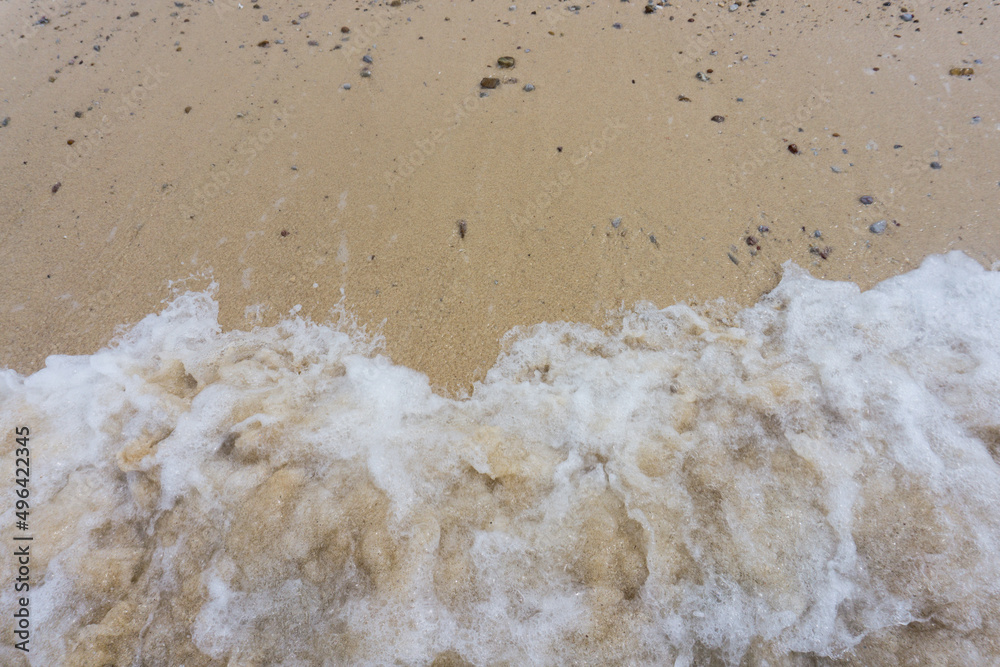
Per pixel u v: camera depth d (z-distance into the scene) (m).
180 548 2.51
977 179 3.53
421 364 3.04
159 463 2.69
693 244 3.39
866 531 2.45
